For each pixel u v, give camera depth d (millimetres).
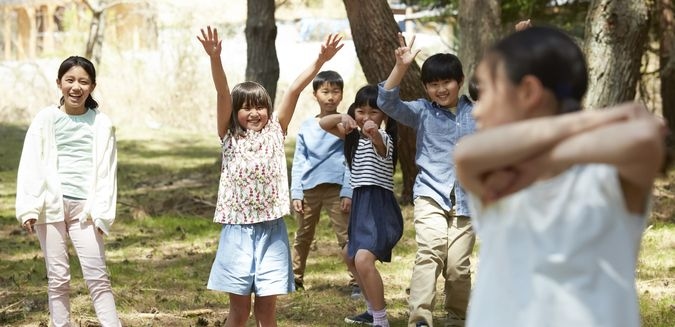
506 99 2387
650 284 7566
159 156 19031
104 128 5926
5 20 28938
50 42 28531
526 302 2377
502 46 2408
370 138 5977
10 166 17297
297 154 7516
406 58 5680
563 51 2367
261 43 13930
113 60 25109
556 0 16438
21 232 10695
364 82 23594
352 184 6188
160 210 12156
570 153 2160
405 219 10766
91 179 5875
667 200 11352
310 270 8477
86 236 5852
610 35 11562
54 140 5820
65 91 5855
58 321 5863
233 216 5496
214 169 16391
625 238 2361
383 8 10539
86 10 28156
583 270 2338
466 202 5746
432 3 18656
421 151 5879
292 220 11211
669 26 14773
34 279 8273
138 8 26891
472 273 8062
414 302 5703
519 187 2385
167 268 8695
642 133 2066
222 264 5504
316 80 7402
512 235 2412
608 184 2324
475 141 2277
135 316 6934
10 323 6801
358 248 6027
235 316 5605
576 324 2334
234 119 5590
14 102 25875
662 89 15102
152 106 24828
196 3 25109
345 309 7043
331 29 26062
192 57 24906
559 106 2387
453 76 5773
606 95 11633
